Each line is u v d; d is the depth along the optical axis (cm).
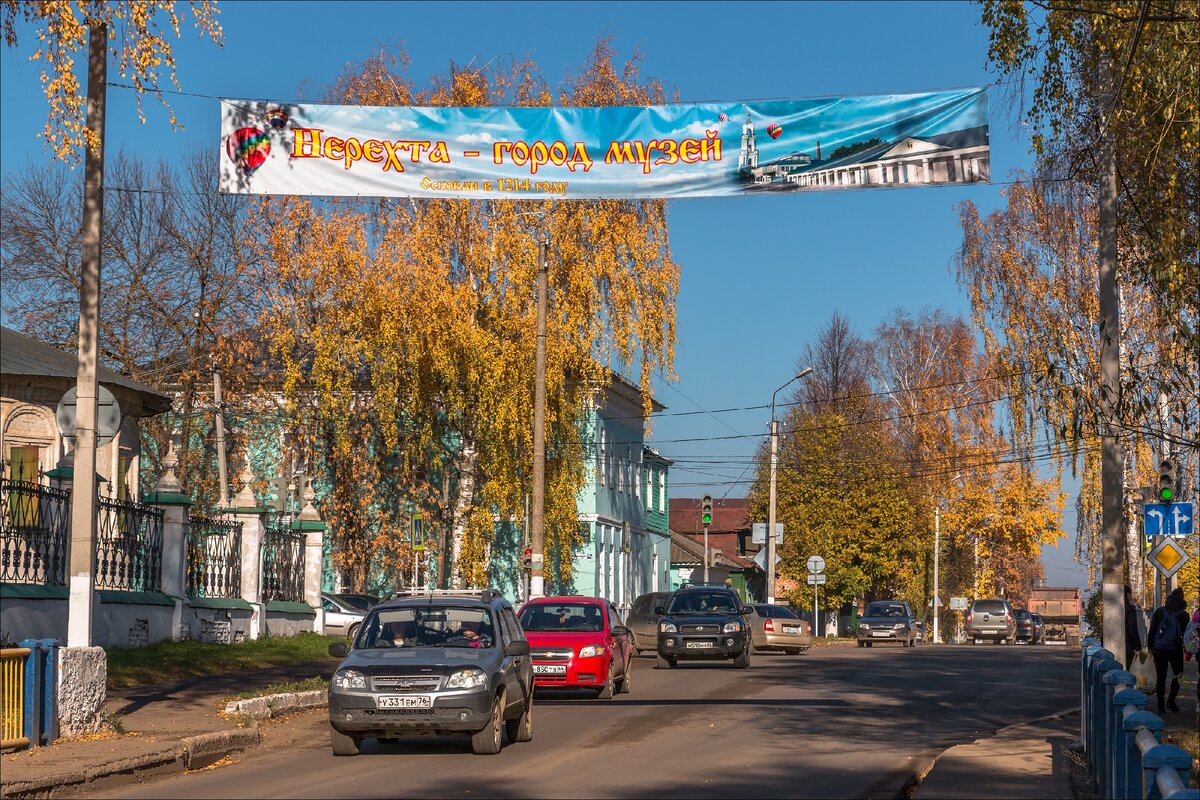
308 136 1692
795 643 4153
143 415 3428
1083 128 1577
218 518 3109
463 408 3994
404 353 3938
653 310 3991
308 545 3488
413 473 4472
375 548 4512
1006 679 2894
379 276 3838
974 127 1645
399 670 1478
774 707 2148
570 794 1202
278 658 2677
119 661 2236
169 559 2652
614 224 3978
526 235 3903
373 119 1694
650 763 1432
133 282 4794
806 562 6456
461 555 4166
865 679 2838
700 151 1678
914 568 7412
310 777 1333
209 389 4781
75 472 1588
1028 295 4306
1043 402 4028
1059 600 11462
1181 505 2427
